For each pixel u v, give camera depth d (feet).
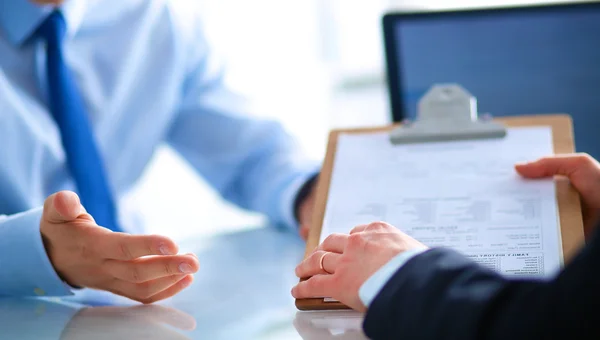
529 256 2.61
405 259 2.29
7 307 3.07
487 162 3.11
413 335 1.98
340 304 2.61
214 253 4.06
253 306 2.91
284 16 10.09
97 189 4.33
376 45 10.43
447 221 2.82
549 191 2.88
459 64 4.29
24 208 4.59
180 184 9.30
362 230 2.60
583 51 4.20
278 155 5.38
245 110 5.66
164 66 5.40
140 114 5.34
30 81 4.71
